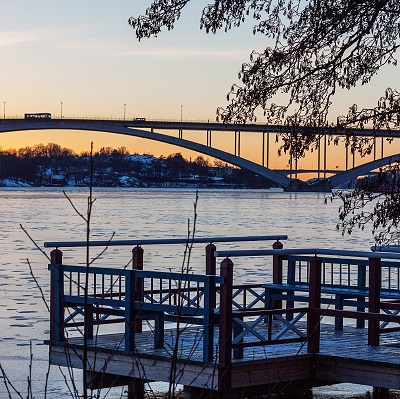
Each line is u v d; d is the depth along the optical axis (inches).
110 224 2664.9
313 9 461.4
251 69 466.9
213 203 5251.0
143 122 5974.4
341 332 485.4
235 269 1200.2
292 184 6077.8
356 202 475.8
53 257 438.3
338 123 467.2
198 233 2212.1
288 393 460.4
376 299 429.1
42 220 2925.7
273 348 421.7
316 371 407.2
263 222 2901.1
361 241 1972.2
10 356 585.0
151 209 4084.6
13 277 1088.2
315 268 411.5
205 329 376.8
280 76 466.6
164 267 1226.0
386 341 455.8
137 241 472.7
